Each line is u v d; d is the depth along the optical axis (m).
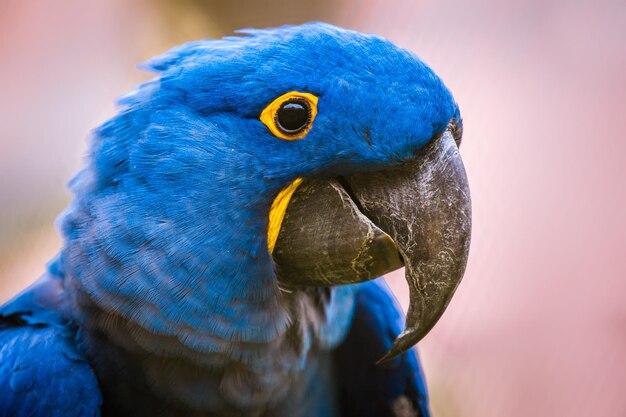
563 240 1.24
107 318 0.95
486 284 1.23
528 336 1.21
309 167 0.94
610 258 1.23
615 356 1.20
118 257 0.94
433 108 0.94
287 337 0.97
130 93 0.96
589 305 1.23
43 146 1.23
